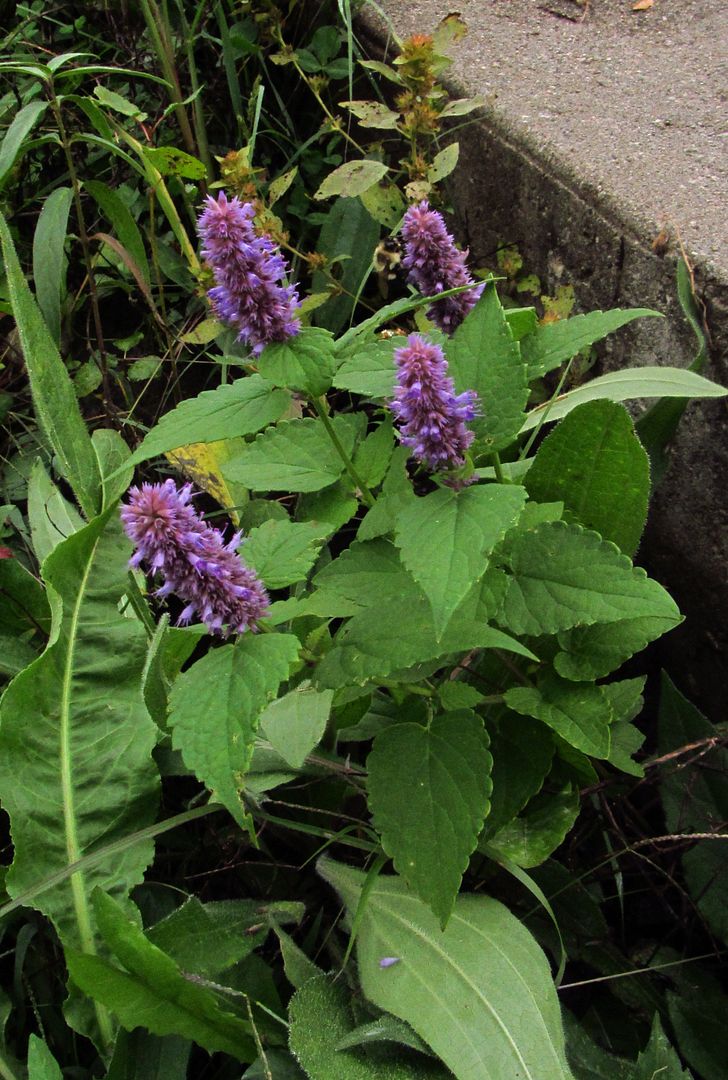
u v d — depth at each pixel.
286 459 1.04
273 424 1.26
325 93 1.57
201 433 0.96
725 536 1.18
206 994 1.01
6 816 1.17
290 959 1.04
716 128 1.29
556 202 1.28
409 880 0.98
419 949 1.03
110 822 1.08
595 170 1.25
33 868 1.06
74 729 1.09
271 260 0.95
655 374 1.14
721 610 1.20
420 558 0.92
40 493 1.24
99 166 1.49
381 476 1.03
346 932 1.09
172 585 0.96
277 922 1.06
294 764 1.02
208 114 1.57
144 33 1.53
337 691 1.04
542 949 1.07
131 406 1.38
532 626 1.00
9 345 1.38
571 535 1.01
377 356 1.03
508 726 1.07
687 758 1.13
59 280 1.27
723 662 1.22
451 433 0.95
